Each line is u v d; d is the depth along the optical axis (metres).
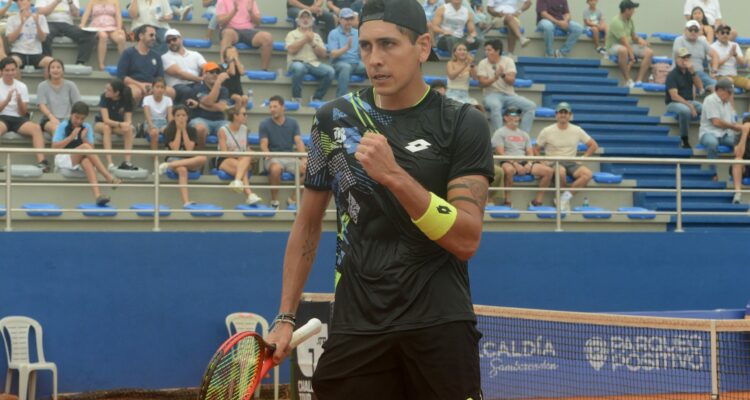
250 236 14.20
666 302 16.19
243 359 4.09
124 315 13.63
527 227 17.17
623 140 20.64
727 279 16.53
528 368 12.37
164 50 18.92
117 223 15.14
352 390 4.06
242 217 15.62
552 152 18.28
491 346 12.47
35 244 13.30
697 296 16.36
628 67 22.47
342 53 19.53
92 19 18.73
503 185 17.33
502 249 15.40
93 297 13.51
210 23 20.11
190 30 20.59
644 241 16.11
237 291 14.11
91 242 13.54
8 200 13.27
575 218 17.47
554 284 15.59
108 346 13.53
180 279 13.90
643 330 12.01
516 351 12.41
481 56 21.42
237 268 14.13
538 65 22.20
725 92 20.28
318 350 10.48
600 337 12.20
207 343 13.95
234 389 4.04
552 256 15.63
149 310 13.74
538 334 12.37
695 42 22.31
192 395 13.77
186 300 13.90
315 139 4.21
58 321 13.33
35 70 17.95
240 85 17.92
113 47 19.06
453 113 4.02
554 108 21.30
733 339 11.82
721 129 20.33
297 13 20.86
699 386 11.82
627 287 15.97
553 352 12.32
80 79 18.28
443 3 21.50
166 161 16.14
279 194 16.55
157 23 19.33
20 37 17.88
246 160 16.06
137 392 13.55
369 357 4.00
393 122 4.04
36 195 15.43
